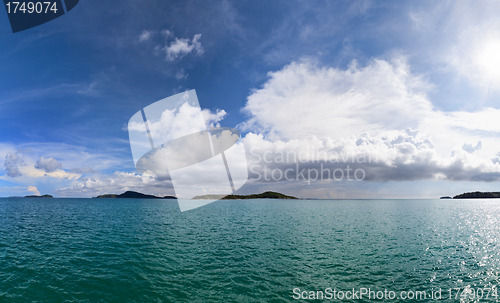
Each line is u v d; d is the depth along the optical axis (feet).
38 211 222.69
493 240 96.84
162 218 165.78
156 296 43.75
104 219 158.71
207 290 46.01
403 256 69.72
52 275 53.21
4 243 83.71
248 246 79.82
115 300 42.34
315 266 59.88
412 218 172.65
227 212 219.61
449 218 177.68
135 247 78.02
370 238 94.79
